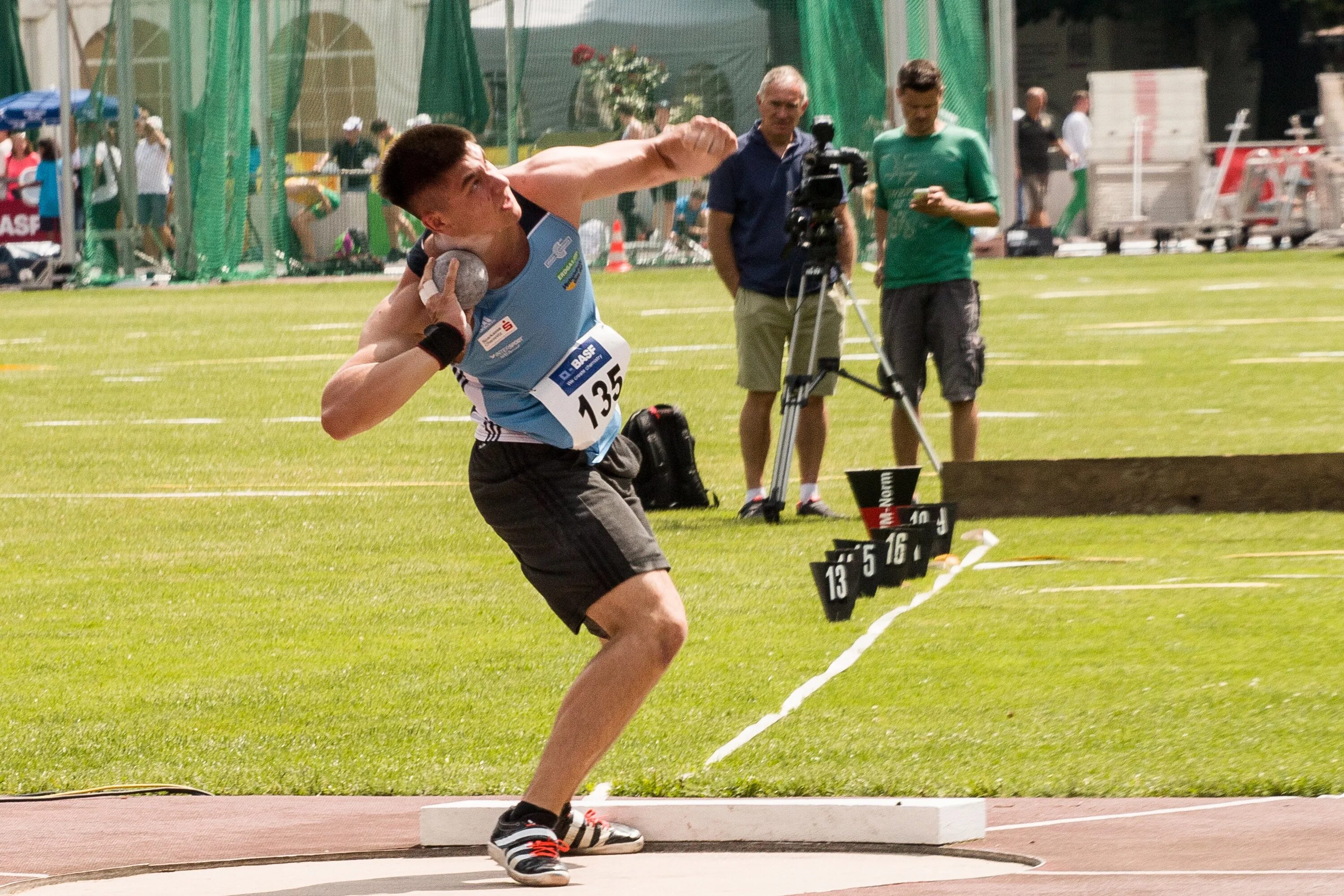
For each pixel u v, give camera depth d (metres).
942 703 14.90
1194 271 69.06
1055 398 36.03
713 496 26.12
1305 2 116.06
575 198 11.09
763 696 15.36
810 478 25.36
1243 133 120.56
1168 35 121.31
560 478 11.12
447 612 19.44
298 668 17.06
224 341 52.03
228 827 12.41
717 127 11.46
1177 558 20.84
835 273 24.36
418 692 16.03
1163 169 84.94
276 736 14.77
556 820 10.97
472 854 11.62
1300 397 35.03
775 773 13.05
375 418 10.59
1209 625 17.38
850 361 43.56
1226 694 14.77
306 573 21.72
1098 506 24.00
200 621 19.22
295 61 80.38
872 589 19.25
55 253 83.25
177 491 28.05
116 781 13.69
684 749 13.84
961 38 76.81
